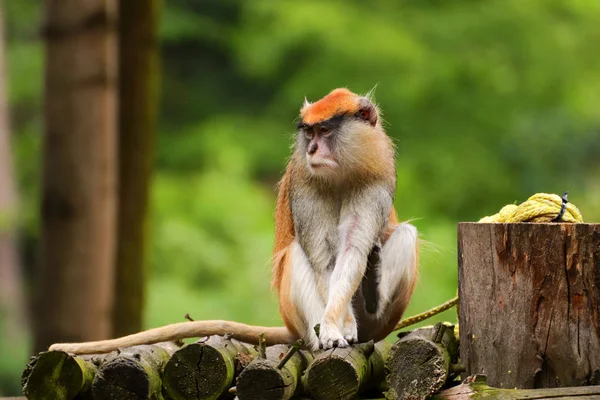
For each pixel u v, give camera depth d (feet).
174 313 58.95
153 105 40.65
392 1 73.51
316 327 25.34
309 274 26.84
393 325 28.07
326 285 26.73
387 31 69.92
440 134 70.90
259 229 67.26
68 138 39.73
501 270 24.13
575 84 72.08
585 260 23.24
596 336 23.13
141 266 40.81
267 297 60.95
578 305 23.30
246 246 64.85
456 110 71.15
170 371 24.20
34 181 78.69
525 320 23.77
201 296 61.57
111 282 40.32
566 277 23.40
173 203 69.15
